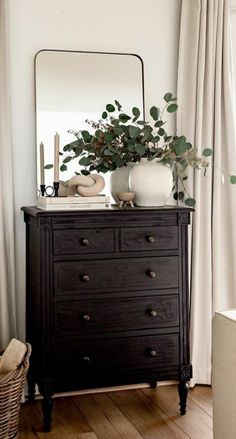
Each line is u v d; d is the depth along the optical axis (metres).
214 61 3.59
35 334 3.14
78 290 3.04
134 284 3.13
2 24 3.27
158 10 3.62
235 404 2.30
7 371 2.89
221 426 2.42
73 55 3.48
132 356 3.14
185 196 3.60
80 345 3.06
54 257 3.00
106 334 3.10
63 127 3.46
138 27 3.59
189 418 3.15
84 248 3.04
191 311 3.62
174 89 3.67
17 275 3.46
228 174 3.65
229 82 3.61
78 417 3.17
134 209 3.12
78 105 3.49
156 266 3.16
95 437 2.94
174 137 3.38
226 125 3.62
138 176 3.27
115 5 3.55
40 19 3.43
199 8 3.54
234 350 2.32
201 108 3.56
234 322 2.34
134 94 3.58
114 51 3.56
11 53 3.40
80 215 3.01
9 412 2.78
